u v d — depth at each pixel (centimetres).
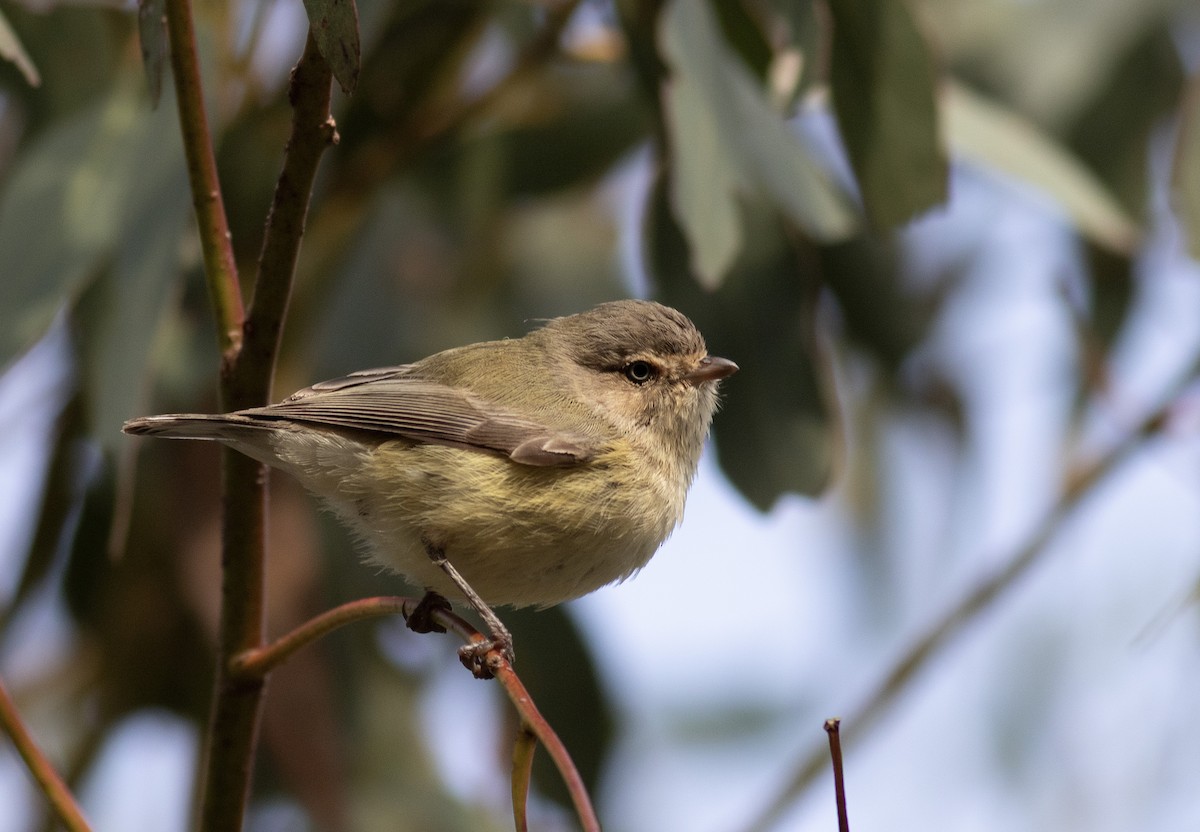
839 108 871
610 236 1256
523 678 1095
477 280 1192
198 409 1038
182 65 659
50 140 922
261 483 718
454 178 1156
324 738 984
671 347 945
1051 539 1080
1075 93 1179
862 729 1047
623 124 1159
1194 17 1194
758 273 1001
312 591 1028
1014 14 1207
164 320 834
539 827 1093
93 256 890
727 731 1305
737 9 878
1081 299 1191
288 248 654
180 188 857
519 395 894
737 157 864
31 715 1143
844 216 954
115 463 991
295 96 609
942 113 855
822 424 984
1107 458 1097
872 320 1130
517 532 850
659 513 905
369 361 1086
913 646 1063
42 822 1084
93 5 996
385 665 1141
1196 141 915
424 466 845
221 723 715
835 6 850
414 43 1089
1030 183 1017
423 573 871
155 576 1100
